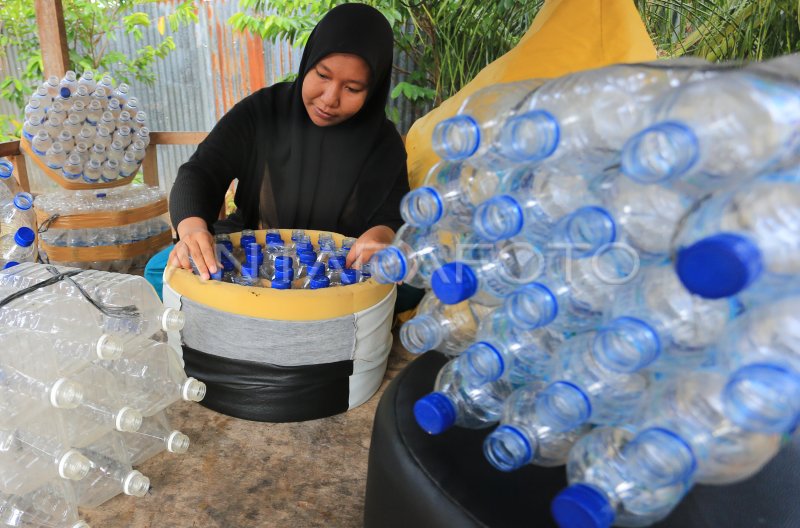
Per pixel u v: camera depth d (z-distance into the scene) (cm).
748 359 46
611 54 169
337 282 141
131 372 116
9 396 87
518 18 312
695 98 49
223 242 156
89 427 102
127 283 116
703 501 62
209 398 132
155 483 109
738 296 49
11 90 423
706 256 41
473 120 65
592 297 60
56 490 96
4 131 445
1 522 90
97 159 219
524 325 58
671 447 46
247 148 184
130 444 114
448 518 62
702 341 52
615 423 57
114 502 103
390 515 72
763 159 47
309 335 122
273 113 184
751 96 48
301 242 157
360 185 186
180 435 113
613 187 58
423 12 322
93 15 411
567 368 61
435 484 65
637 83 61
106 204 226
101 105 218
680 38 293
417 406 68
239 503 105
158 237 244
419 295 184
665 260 55
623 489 50
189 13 386
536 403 60
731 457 48
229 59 410
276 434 126
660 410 52
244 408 128
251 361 123
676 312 52
